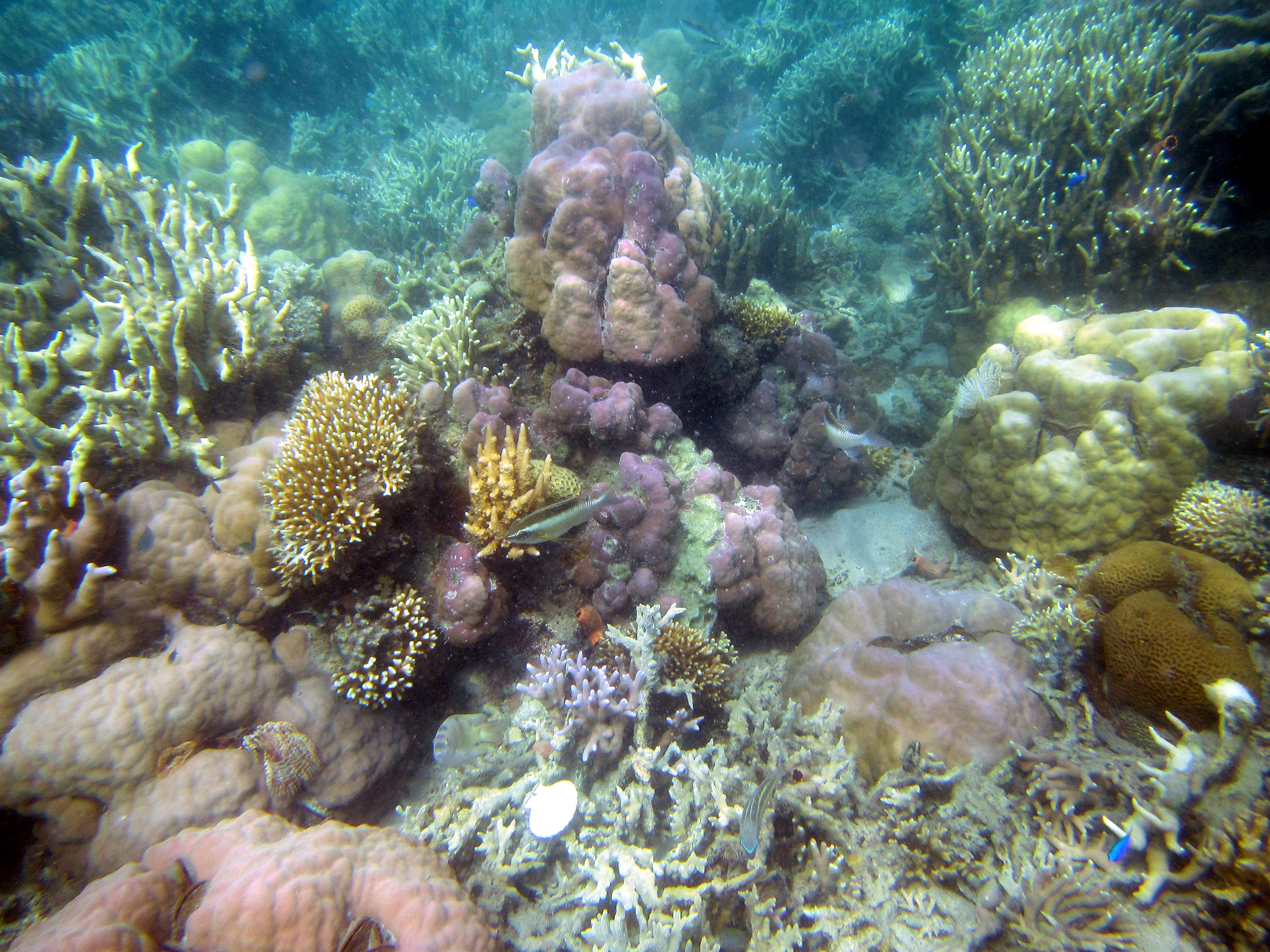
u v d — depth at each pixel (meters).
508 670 0.90
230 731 0.72
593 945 0.66
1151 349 0.93
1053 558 0.99
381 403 0.82
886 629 0.90
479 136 2.83
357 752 0.78
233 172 2.05
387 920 0.54
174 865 0.57
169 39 2.92
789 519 1.07
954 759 0.73
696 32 2.99
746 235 1.71
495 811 0.75
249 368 0.92
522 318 1.12
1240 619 0.71
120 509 0.73
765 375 1.39
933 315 1.68
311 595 0.80
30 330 0.89
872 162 2.43
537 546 0.86
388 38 3.51
